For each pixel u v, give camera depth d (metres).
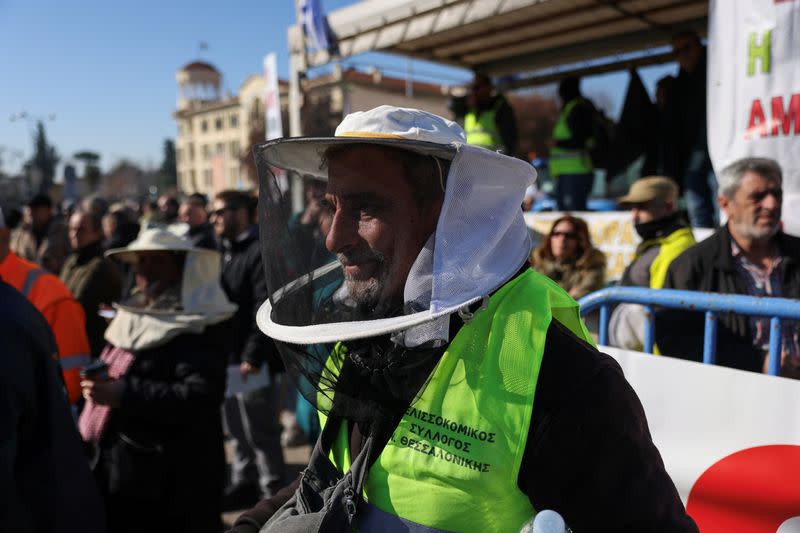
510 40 6.03
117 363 2.52
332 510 0.95
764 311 1.55
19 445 1.77
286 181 1.08
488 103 6.10
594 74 6.39
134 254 2.61
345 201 0.95
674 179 4.62
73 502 1.84
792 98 2.64
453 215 0.87
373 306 0.93
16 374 1.68
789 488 1.33
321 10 5.73
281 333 0.96
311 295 1.03
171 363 2.43
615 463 0.81
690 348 2.12
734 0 2.83
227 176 61.72
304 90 6.15
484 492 0.85
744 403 1.41
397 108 0.94
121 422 2.42
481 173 0.88
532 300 0.92
